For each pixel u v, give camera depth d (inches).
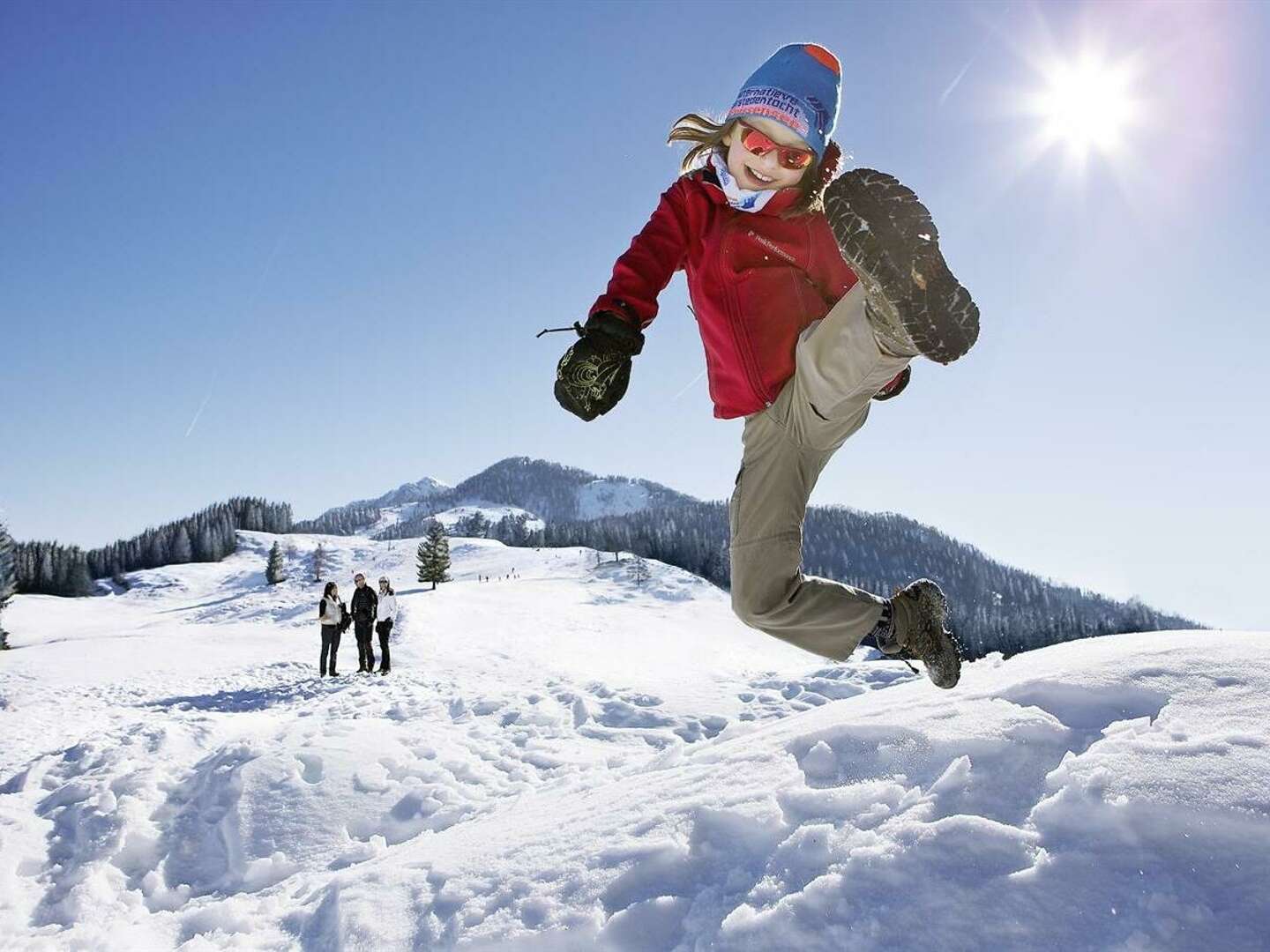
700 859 83.5
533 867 92.1
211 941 112.1
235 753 201.9
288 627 1403.8
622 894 81.7
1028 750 84.0
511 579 2669.8
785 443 84.0
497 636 1074.7
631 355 80.6
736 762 105.3
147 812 183.8
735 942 68.9
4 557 1759.4
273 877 155.9
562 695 311.4
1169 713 85.2
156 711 467.2
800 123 74.9
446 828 166.4
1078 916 60.6
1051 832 69.1
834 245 78.3
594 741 248.4
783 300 80.2
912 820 76.2
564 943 77.7
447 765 203.8
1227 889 59.5
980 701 99.7
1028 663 126.4
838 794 84.7
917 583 94.0
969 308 58.8
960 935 61.9
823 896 69.3
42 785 217.3
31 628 2126.0
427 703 317.7
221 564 4148.6
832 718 118.2
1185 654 100.5
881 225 58.2
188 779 200.5
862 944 63.9
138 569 4328.3
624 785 122.3
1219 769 69.8
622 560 2758.4
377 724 227.1
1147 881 61.4
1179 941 56.5
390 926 91.1
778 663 1206.3
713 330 85.1
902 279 57.9
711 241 83.4
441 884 96.9
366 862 135.2
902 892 67.1
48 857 169.2
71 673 730.2
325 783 184.9
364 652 618.5
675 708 280.7
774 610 88.2
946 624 97.4
